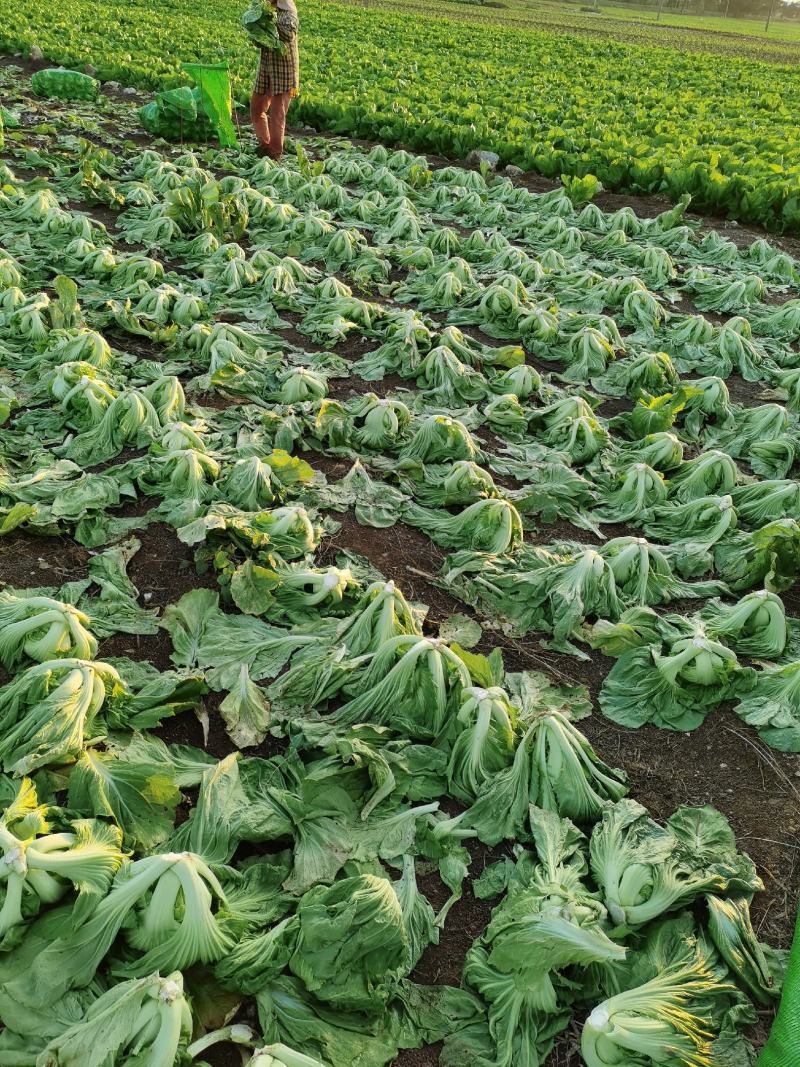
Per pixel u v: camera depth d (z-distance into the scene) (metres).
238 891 3.04
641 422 6.46
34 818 2.94
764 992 2.97
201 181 11.14
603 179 13.09
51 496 5.09
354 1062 2.66
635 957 2.99
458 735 3.72
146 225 9.65
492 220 11.20
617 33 55.28
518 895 3.09
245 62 20.31
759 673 4.29
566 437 6.28
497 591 4.73
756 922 3.25
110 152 12.32
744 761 3.94
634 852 3.24
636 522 5.59
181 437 5.56
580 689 4.17
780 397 7.29
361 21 37.72
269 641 4.16
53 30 22.77
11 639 3.85
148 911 2.79
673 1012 2.72
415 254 9.51
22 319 7.00
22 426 5.88
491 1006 2.85
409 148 14.79
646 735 4.06
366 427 6.12
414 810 3.44
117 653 4.17
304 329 7.80
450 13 56.41
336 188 11.25
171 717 3.87
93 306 7.59
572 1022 2.89
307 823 3.30
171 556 4.88
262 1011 2.74
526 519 5.49
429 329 7.86
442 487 5.55
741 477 5.96
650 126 17.05
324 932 2.78
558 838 3.29
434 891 3.28
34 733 3.33
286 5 11.80
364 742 3.57
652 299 8.60
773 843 3.58
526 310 8.07
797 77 33.38
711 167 12.97
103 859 2.91
